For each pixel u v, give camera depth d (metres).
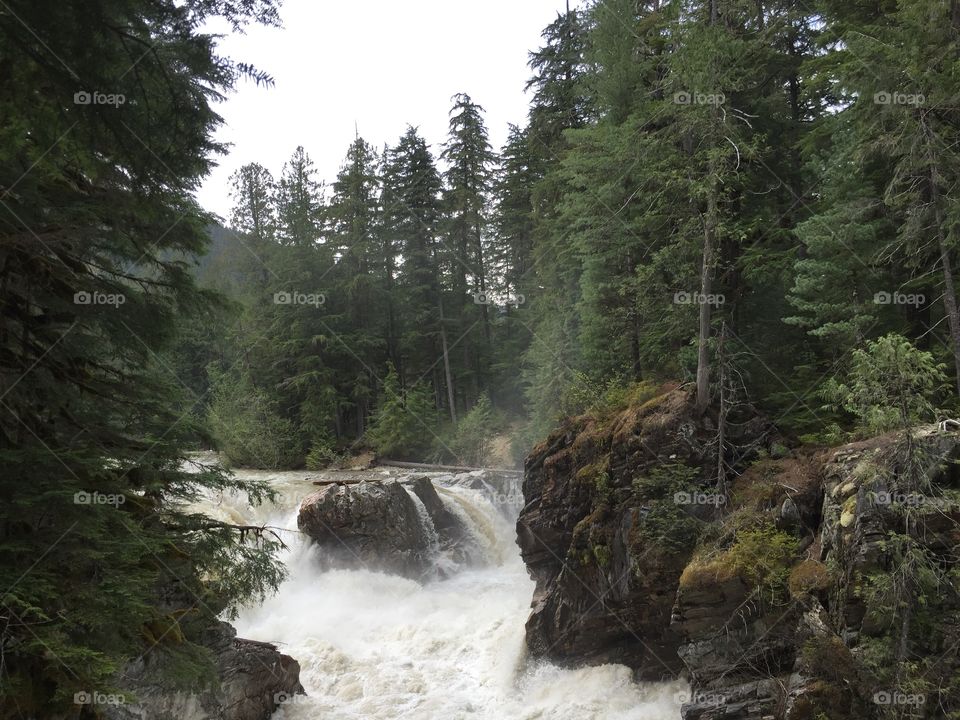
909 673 9.85
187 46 6.27
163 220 8.99
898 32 14.09
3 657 6.70
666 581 14.70
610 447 17.22
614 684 15.25
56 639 6.59
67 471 7.46
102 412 9.30
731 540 13.91
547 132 33.06
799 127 20.80
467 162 44.53
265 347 42.06
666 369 20.86
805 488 13.94
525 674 16.45
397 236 43.25
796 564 12.76
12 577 6.59
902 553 10.41
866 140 14.57
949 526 10.62
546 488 18.22
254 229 49.19
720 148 16.41
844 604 10.93
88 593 7.15
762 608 12.67
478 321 44.72
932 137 13.35
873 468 11.23
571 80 32.53
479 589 22.48
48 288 8.53
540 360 28.70
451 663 17.47
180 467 10.34
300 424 41.12
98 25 5.70
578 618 16.42
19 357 8.24
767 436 16.42
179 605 10.89
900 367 10.55
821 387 16.31
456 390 45.31
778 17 21.02
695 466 15.73
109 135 6.75
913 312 16.22
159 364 10.65
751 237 19.53
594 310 22.73
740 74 18.66
